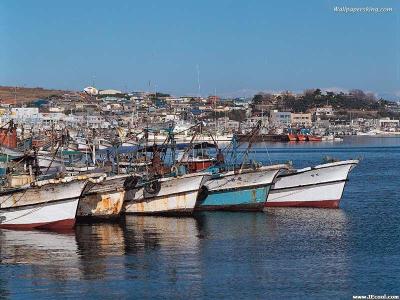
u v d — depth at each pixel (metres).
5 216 51.50
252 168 62.19
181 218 58.97
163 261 41.72
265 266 40.69
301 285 36.72
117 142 76.19
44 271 39.28
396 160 170.62
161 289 35.75
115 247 45.88
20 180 53.78
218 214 61.34
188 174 59.03
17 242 47.12
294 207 66.44
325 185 66.56
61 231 51.28
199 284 36.72
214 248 45.84
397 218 60.81
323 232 52.78
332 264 41.41
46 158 66.50
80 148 91.94
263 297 34.62
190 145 68.69
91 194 55.94
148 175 61.41
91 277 37.97
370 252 45.00
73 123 177.38
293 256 43.56
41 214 51.22
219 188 62.69
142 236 49.94
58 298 34.28
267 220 58.41
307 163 147.00
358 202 74.56
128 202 60.06
